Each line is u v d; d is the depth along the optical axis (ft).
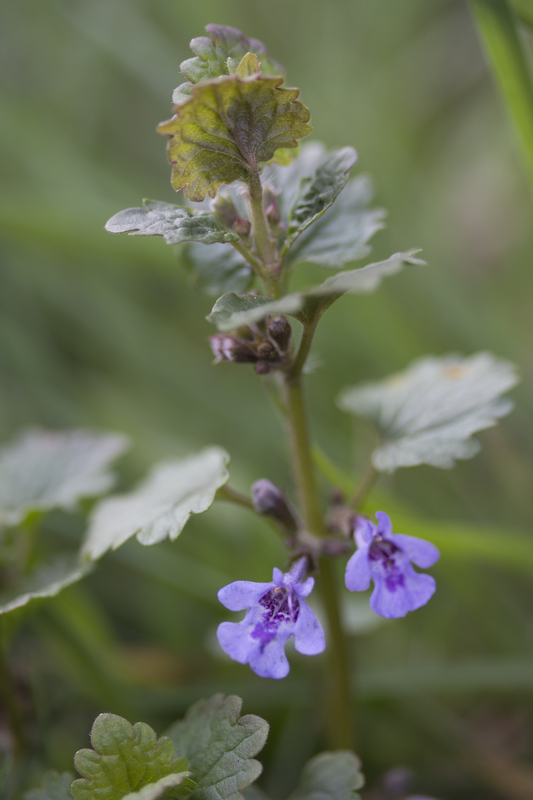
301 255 0.86
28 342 1.42
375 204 1.46
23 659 0.99
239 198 0.85
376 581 0.77
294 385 0.83
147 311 1.55
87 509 1.14
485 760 0.99
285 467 1.28
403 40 1.82
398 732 1.00
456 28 1.82
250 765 0.78
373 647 1.09
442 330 1.37
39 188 1.52
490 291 1.53
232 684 1.00
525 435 1.25
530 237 1.51
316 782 0.84
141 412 1.35
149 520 0.83
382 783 0.95
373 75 1.75
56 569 0.90
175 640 1.08
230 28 0.80
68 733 0.99
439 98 1.80
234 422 1.34
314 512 0.85
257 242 0.81
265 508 0.84
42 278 1.49
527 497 1.23
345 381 1.38
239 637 0.76
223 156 0.78
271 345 0.81
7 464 0.98
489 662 0.98
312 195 0.81
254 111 0.77
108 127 1.78
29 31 1.74
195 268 0.88
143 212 0.79
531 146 0.95
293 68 1.68
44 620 0.96
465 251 1.65
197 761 0.79
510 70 0.93
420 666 0.99
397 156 1.59
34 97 1.72
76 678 0.98
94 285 1.48
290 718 1.00
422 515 1.18
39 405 1.37
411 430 0.90
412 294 1.40
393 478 1.25
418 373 0.95
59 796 0.80
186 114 0.76
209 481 0.85
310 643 0.76
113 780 0.77
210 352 1.51
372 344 1.34
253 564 1.10
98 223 1.32
